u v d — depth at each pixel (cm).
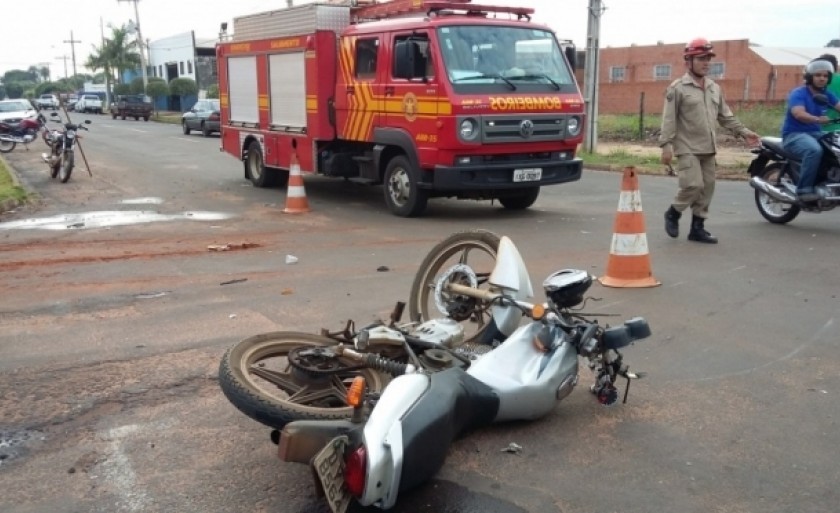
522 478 382
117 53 7650
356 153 1306
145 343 583
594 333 432
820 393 481
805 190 967
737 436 425
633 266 725
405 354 433
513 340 426
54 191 1538
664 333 593
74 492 375
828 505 357
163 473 391
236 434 432
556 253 884
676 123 880
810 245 896
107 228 1101
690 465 395
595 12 2111
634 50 4291
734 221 1070
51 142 1809
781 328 602
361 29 1219
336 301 693
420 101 1102
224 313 660
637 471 389
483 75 1094
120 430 438
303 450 312
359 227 1088
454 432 362
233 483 381
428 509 354
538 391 413
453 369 386
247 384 384
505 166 1103
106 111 6994
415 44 1098
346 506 307
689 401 471
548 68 1160
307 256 891
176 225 1121
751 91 3822
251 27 1491
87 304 695
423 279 570
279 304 686
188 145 2812
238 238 1012
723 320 623
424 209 1168
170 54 7675
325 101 1295
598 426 438
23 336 603
